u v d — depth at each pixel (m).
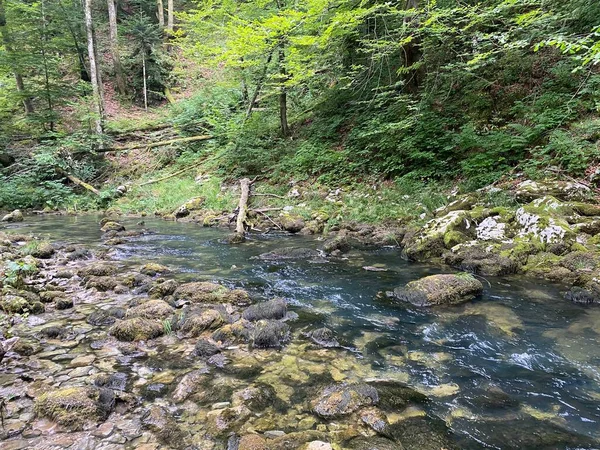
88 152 16.98
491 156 8.66
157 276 5.71
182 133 18.06
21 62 16.80
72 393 2.44
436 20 9.12
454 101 10.62
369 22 11.62
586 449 2.13
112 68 24.47
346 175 11.34
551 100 8.60
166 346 3.42
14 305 4.10
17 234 8.55
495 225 6.45
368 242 7.78
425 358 3.22
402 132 10.47
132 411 2.45
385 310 4.34
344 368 3.05
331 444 2.13
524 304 4.39
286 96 15.70
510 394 2.68
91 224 10.98
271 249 7.59
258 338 3.43
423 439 2.21
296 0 11.01
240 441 2.12
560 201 6.36
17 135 17.52
